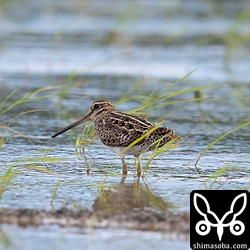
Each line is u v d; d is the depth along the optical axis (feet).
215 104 63.05
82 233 34.86
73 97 64.18
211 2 109.40
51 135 52.75
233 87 68.28
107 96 63.87
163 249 33.12
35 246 33.45
